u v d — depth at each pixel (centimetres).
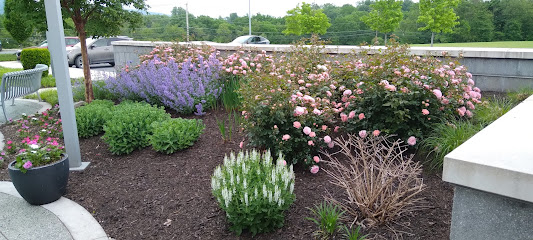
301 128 372
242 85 448
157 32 3316
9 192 376
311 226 288
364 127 391
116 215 325
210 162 410
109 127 460
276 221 290
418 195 318
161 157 437
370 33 3002
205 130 505
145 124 473
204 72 629
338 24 3228
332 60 639
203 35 3450
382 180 286
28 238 292
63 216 323
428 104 368
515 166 199
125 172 407
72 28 700
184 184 369
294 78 484
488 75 612
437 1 2067
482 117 408
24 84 696
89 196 361
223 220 305
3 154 450
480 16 2538
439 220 281
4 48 3312
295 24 2812
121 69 773
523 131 268
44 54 1264
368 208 283
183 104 564
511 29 2498
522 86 585
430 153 370
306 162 368
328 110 390
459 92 416
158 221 312
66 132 413
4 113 629
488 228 216
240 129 464
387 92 365
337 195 329
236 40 1925
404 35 2777
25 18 593
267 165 314
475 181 208
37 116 641
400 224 279
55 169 342
